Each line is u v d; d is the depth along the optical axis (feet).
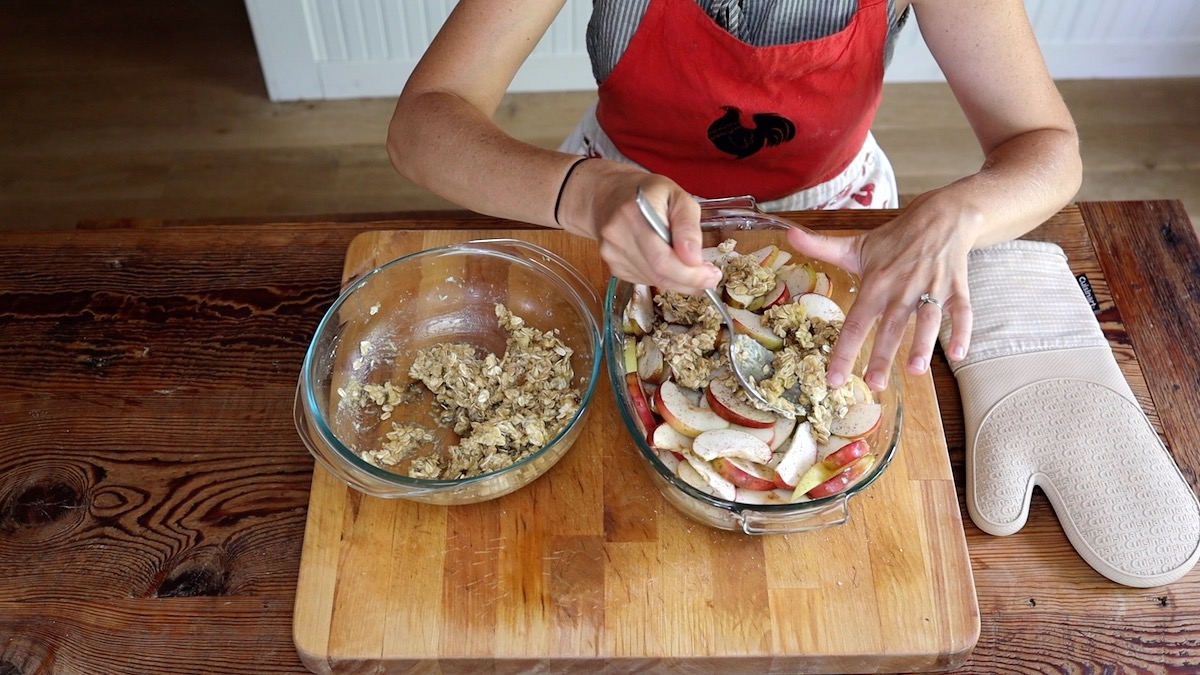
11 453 3.06
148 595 2.79
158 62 7.77
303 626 2.68
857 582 2.74
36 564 2.85
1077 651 2.71
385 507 2.87
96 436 3.10
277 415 3.14
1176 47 7.42
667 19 3.49
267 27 6.98
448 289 3.33
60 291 3.43
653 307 3.09
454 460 2.92
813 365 2.83
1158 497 2.86
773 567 2.77
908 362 2.61
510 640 2.66
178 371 3.24
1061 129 3.40
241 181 7.15
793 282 3.14
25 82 7.63
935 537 2.82
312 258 3.54
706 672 2.71
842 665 2.70
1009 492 2.92
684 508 2.78
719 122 3.82
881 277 2.84
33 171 7.15
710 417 2.81
